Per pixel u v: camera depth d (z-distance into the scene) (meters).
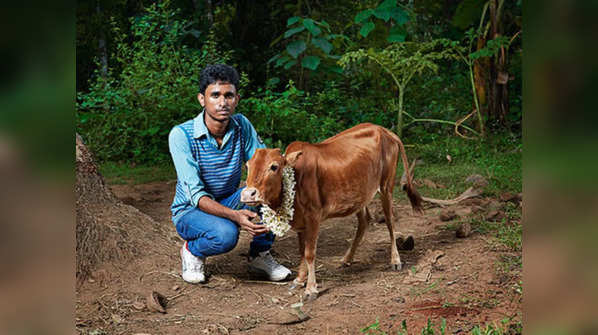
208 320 3.12
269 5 12.30
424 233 4.77
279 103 9.09
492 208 5.21
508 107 9.26
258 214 3.87
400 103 8.94
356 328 2.96
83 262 3.65
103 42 12.28
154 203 6.12
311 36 11.30
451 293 3.38
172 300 3.43
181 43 11.10
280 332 2.95
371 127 3.98
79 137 4.42
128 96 9.09
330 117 9.85
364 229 4.11
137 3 12.82
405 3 13.30
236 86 3.53
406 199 5.98
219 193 3.80
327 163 3.55
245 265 4.15
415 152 8.49
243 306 3.37
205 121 3.62
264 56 12.19
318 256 4.37
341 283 3.74
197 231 3.57
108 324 3.04
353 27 12.76
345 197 3.64
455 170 7.15
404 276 3.78
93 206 4.11
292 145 3.48
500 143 8.48
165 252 4.06
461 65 12.25
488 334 2.66
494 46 8.52
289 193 3.27
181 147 3.56
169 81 9.29
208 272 3.95
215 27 11.88
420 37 13.11
